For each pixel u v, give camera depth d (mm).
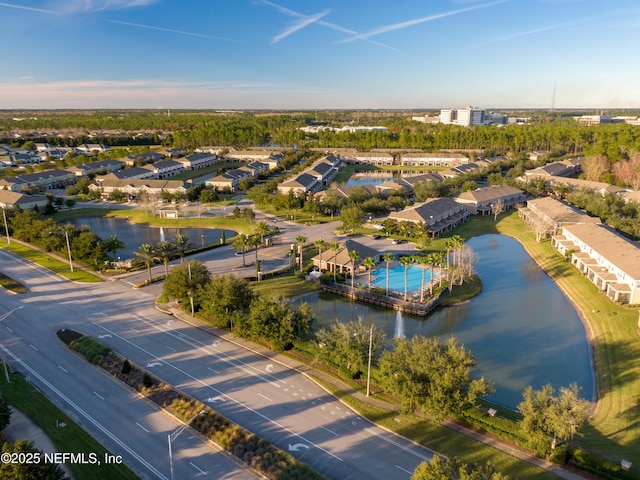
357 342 67562
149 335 81000
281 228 155500
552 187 199750
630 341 77125
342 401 62469
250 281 107812
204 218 168875
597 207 153500
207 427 56094
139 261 117688
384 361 60594
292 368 70750
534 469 49375
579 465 49312
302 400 62719
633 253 100375
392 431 56312
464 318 91188
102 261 118812
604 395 63969
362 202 173375
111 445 53594
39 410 59312
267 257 125312
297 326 75625
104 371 69312
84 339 77312
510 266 120938
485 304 97625
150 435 55438
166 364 71500
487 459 51031
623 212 153000
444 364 57031
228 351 75750
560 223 136875
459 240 104562
